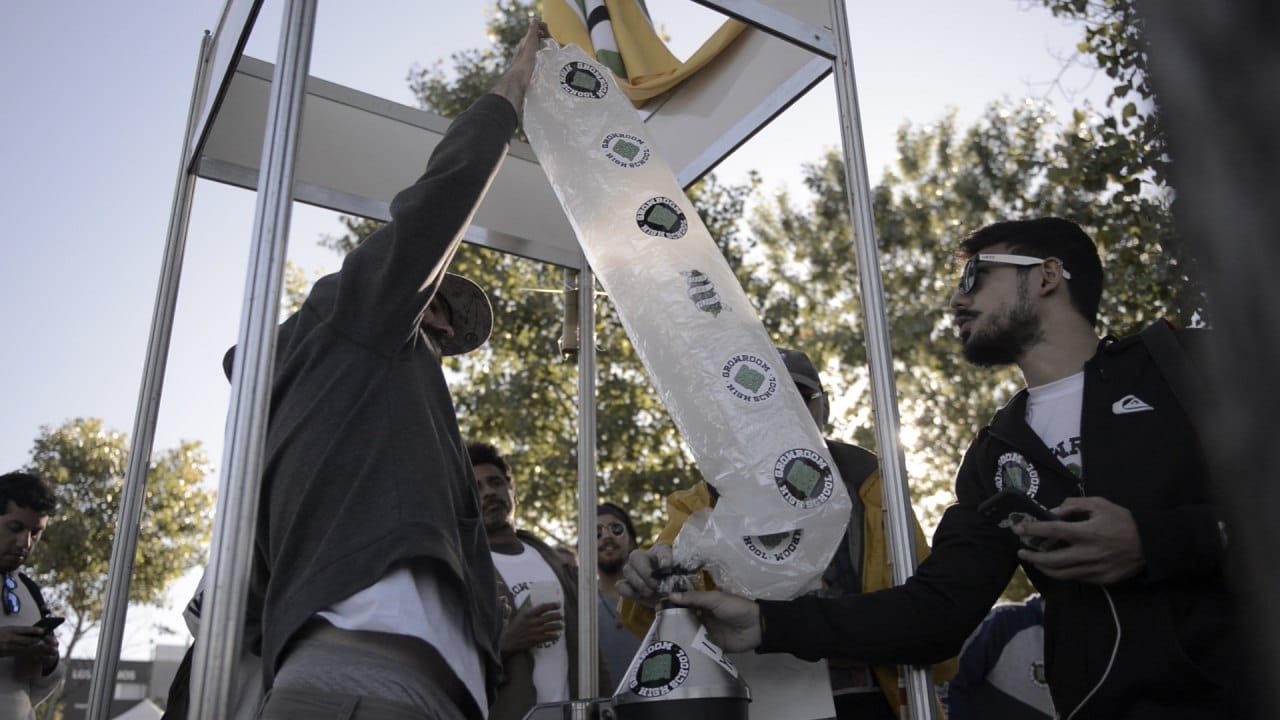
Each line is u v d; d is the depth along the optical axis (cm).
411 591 140
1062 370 199
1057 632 179
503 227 322
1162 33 40
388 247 158
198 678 124
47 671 356
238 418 137
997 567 188
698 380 172
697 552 171
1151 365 182
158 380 242
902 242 1277
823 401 254
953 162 1252
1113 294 630
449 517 149
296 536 143
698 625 171
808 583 176
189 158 257
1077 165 610
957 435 1211
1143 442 175
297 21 161
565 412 1085
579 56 204
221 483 134
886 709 213
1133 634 163
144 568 1543
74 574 1389
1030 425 198
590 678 282
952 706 347
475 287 207
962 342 214
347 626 135
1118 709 164
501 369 1105
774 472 168
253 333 142
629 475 1053
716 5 216
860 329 1295
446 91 1233
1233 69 37
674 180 196
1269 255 35
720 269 185
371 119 305
